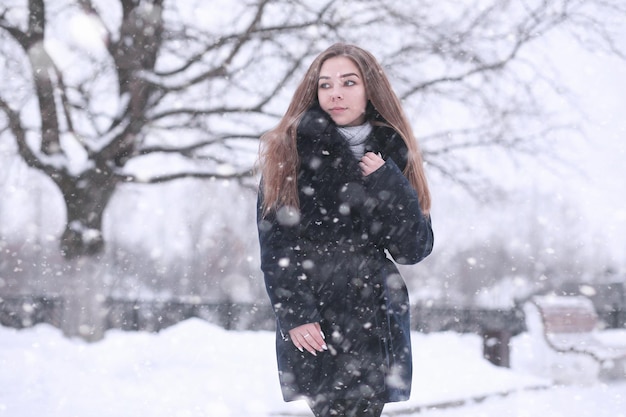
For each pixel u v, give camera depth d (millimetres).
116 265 28391
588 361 9086
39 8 11977
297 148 3053
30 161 12133
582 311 10156
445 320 17516
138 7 11875
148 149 12555
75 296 11539
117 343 10977
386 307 3084
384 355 3057
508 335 10516
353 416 3111
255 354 10602
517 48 13445
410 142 3223
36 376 7395
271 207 3023
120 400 6473
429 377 8570
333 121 3137
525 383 8484
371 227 3094
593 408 7004
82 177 11992
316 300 3039
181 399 6586
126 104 12023
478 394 7441
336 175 3045
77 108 12750
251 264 30188
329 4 12750
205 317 19344
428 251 3199
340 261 3039
